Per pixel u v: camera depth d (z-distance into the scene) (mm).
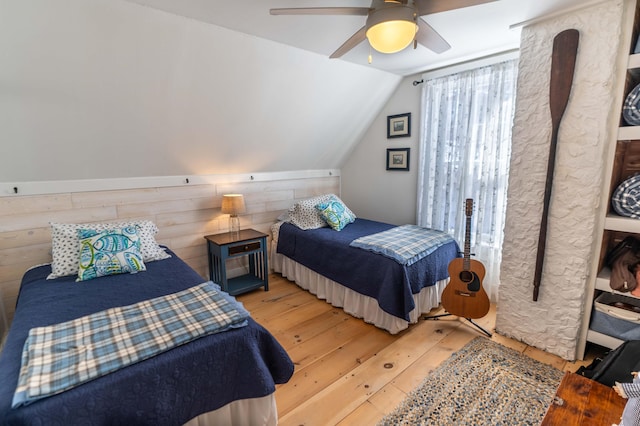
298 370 2062
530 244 2193
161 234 2984
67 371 1138
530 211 2170
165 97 2348
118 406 1137
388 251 2504
